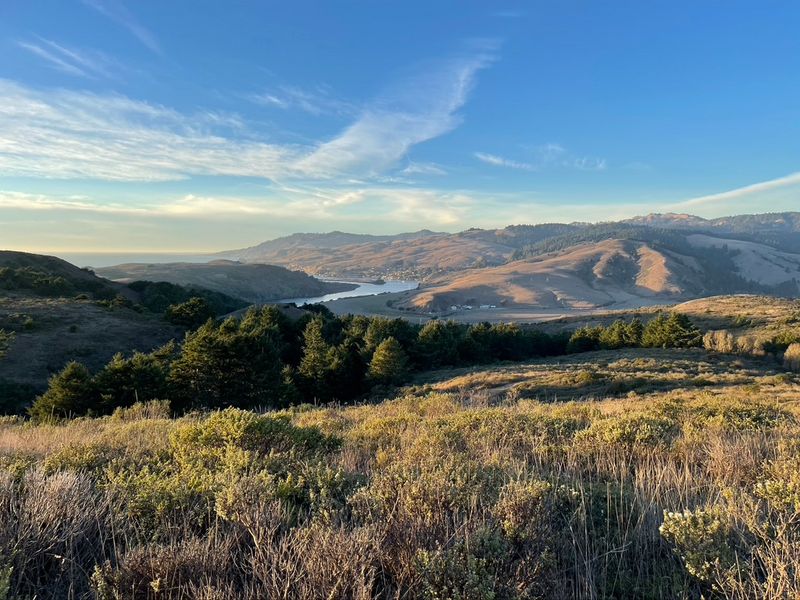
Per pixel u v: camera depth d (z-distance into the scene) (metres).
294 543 2.67
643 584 2.59
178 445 5.84
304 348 43.66
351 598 2.32
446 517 3.01
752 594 2.34
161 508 3.33
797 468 3.84
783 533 2.63
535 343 63.19
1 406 28.91
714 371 32.81
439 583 2.35
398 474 3.82
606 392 24.47
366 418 11.03
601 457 5.07
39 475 3.81
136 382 24.30
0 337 34.09
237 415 5.98
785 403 12.46
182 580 2.51
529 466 4.76
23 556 2.68
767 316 63.56
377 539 2.70
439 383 36.06
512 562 2.59
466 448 5.79
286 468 4.76
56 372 35.75
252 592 2.36
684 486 3.83
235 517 3.11
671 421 6.88
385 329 51.03
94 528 3.19
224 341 29.42
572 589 2.45
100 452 5.80
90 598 2.53
